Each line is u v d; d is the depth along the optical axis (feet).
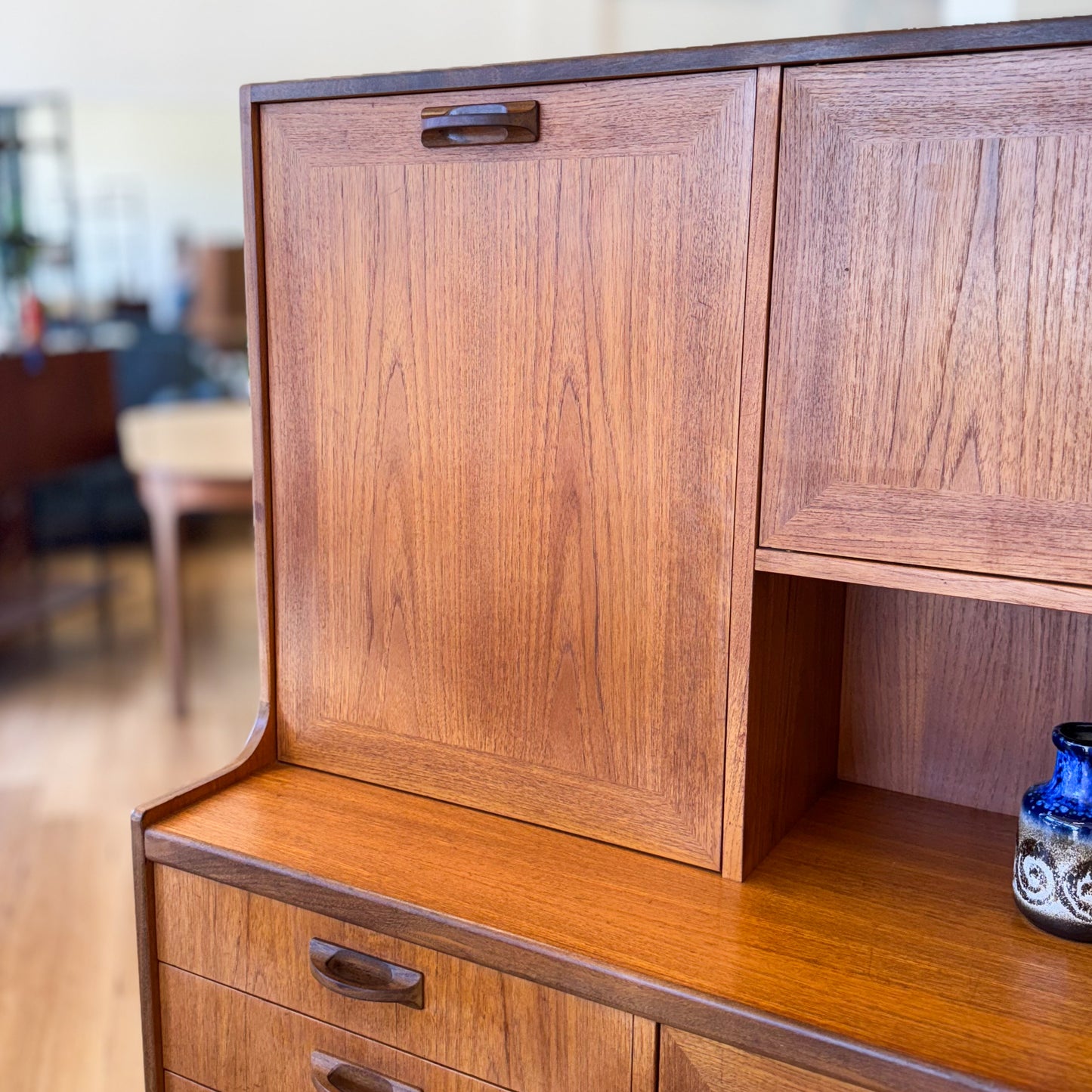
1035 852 3.48
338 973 3.86
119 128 23.81
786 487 3.43
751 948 3.43
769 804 3.92
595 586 3.84
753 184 3.33
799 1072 3.15
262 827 4.12
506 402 3.88
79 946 7.44
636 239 3.55
